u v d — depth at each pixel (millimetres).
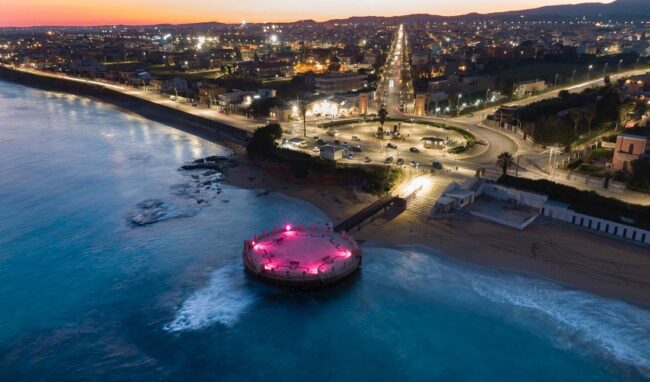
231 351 54938
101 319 59594
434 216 82688
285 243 74125
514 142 128375
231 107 187250
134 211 90750
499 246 73062
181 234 80750
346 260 67188
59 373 51375
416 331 57500
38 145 144250
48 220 87188
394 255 71875
